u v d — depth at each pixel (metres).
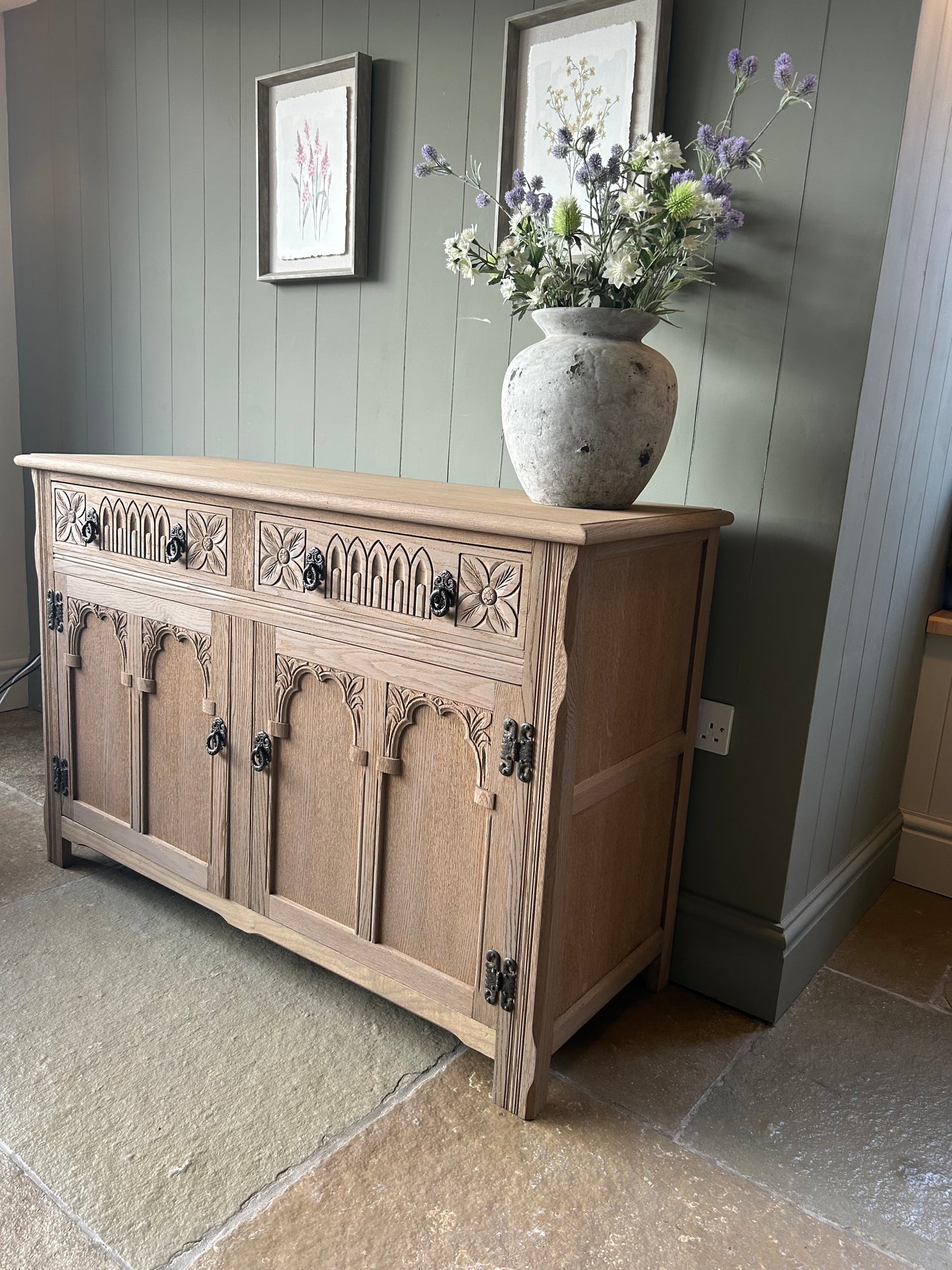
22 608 3.24
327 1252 1.16
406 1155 1.34
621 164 1.45
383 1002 1.70
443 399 2.08
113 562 1.90
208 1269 1.13
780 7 1.53
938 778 2.33
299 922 1.69
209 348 2.53
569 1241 1.21
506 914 1.38
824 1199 1.32
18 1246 1.14
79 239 2.80
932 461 2.03
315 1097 1.44
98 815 2.03
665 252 1.45
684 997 1.81
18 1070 1.46
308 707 1.62
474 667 1.37
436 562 1.39
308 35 2.16
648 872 1.70
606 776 1.46
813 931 1.83
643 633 1.50
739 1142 1.42
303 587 1.56
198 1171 1.28
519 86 1.83
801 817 1.72
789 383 1.60
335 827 1.61
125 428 2.81
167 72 2.46
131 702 1.91
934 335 1.85
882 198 1.47
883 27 1.44
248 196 2.35
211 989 1.71
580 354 1.40
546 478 1.46
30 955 1.78
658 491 1.77
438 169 1.65
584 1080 1.54
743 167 1.60
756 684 1.70
